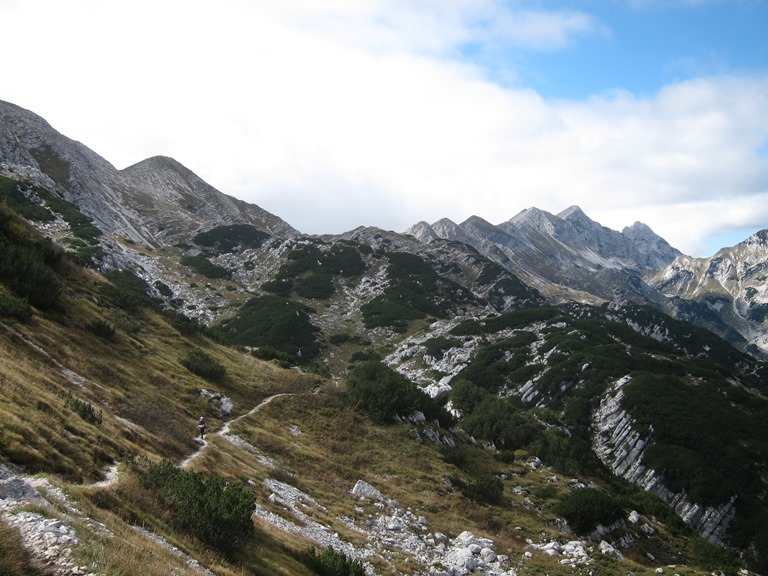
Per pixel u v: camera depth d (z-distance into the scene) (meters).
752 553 79.69
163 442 35.06
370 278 190.12
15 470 18.50
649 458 94.56
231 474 36.00
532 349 132.75
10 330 40.12
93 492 19.25
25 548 13.17
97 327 53.94
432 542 38.41
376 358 132.88
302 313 150.12
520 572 36.38
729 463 92.00
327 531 33.19
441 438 64.50
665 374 123.06
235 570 19.98
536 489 56.69
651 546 52.09
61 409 26.69
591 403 109.00
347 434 57.38
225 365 69.25
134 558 14.73
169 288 151.12
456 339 140.38
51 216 136.38
